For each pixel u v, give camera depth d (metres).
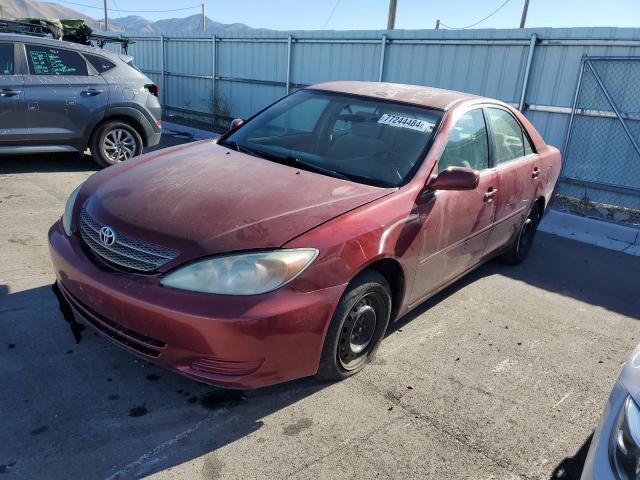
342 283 2.64
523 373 3.36
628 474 1.83
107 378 2.89
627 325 4.22
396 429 2.72
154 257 2.50
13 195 5.95
